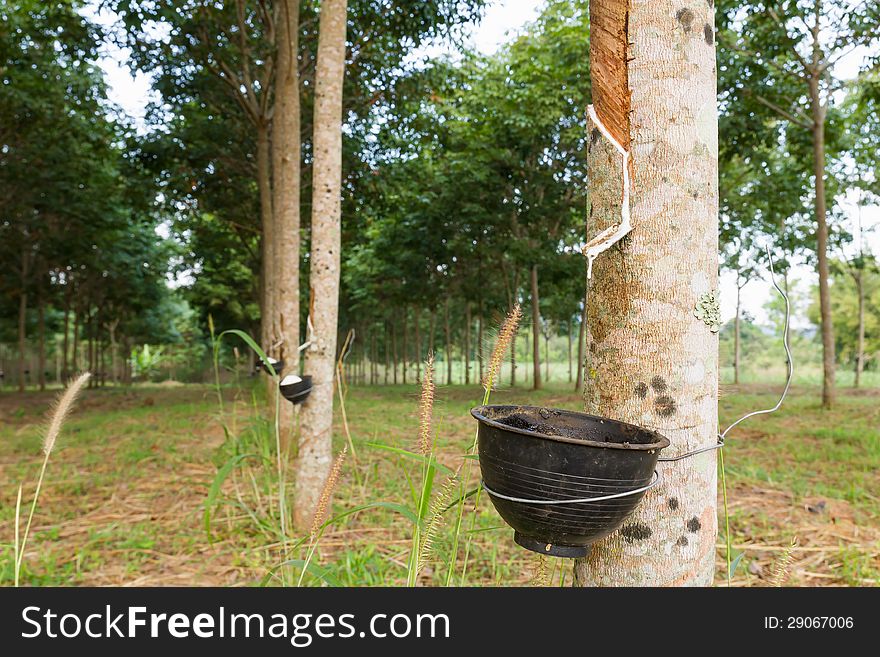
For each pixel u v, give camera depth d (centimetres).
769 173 1324
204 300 2509
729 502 480
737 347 1669
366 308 2628
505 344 175
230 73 1027
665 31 161
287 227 614
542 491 134
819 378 2398
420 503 184
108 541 400
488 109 1363
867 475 559
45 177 1339
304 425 414
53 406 205
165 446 734
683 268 159
